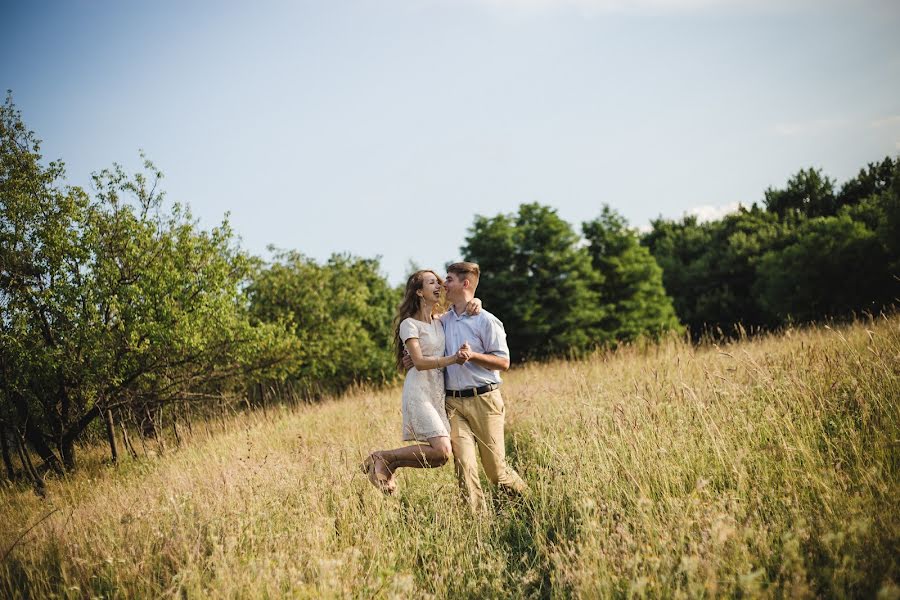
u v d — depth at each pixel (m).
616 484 3.69
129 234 9.48
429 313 4.20
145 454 8.31
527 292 28.92
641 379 6.45
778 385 4.48
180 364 10.07
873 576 2.32
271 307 17.88
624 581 2.64
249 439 7.14
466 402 4.02
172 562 3.39
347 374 19.58
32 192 8.87
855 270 28.27
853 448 3.37
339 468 4.51
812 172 51.31
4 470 8.52
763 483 3.35
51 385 9.05
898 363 4.29
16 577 3.55
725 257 43.72
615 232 36.03
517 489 4.05
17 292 8.69
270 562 3.08
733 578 2.40
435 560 3.40
